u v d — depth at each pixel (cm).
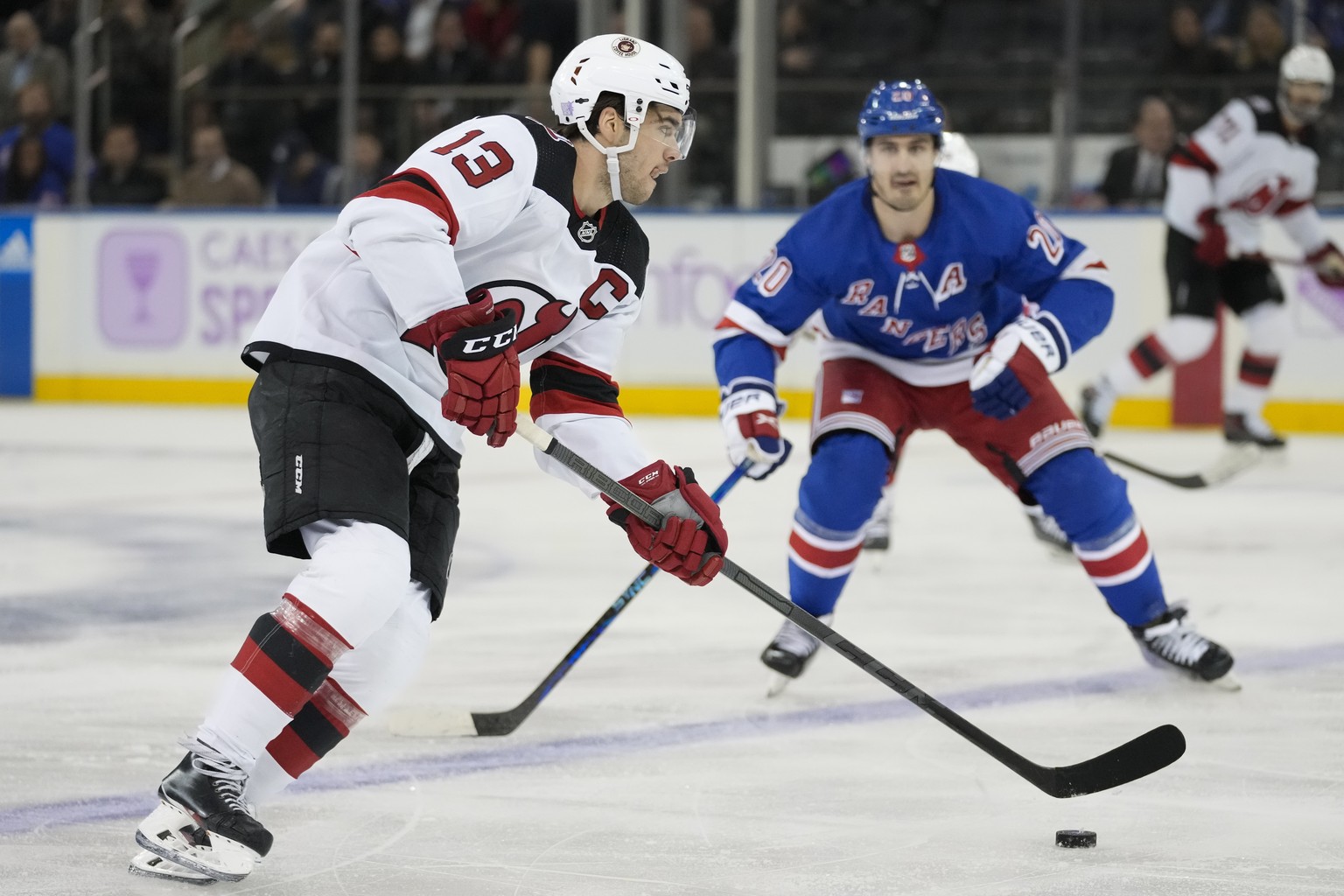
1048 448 712
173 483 1391
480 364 434
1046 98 1998
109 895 445
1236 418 1541
